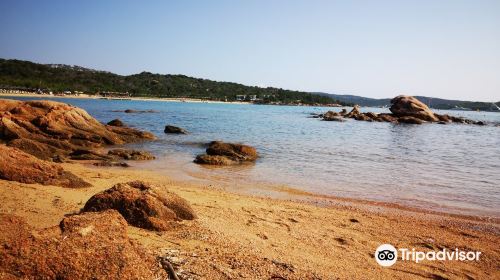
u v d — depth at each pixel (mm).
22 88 127375
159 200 8508
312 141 33500
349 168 20250
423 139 40594
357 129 51344
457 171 20578
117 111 72875
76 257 4281
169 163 19906
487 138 44531
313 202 13039
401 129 53781
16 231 4426
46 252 4160
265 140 33250
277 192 14352
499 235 10258
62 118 25344
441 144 36062
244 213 10758
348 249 8484
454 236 10023
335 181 16766
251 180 16359
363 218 11273
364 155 25719
